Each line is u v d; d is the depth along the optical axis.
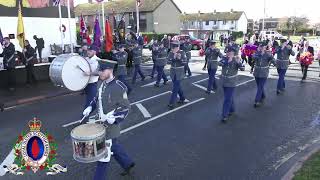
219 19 81.44
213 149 7.36
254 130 8.62
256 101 10.94
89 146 4.80
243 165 6.55
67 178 6.10
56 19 23.98
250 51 17.83
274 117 9.77
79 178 6.09
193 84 15.05
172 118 9.71
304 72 15.78
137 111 10.46
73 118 9.95
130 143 7.75
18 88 14.22
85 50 12.83
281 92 13.12
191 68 20.72
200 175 6.15
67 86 8.11
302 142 7.75
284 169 6.34
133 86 14.82
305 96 12.48
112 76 5.51
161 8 60.50
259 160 6.77
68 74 8.10
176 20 64.19
